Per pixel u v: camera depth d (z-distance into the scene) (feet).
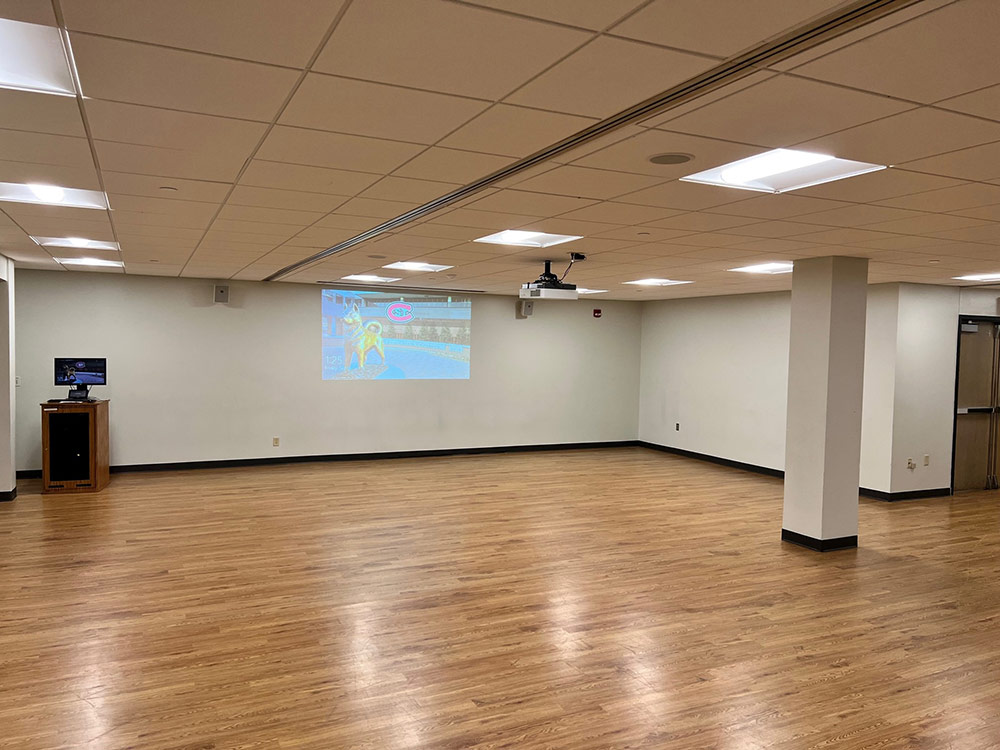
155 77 7.07
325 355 34.14
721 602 16.31
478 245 18.76
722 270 23.73
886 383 27.61
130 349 30.66
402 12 5.53
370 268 25.53
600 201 12.76
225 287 31.71
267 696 11.64
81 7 5.53
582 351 40.04
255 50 6.36
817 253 19.17
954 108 7.52
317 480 29.94
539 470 33.35
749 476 32.32
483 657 13.24
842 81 6.82
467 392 37.37
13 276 25.30
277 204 13.70
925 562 19.57
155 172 11.17
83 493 26.63
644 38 5.95
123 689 11.79
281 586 16.89
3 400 24.91
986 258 19.38
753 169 10.93
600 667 12.91
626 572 18.39
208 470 31.73
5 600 15.72
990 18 5.40
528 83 7.08
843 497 20.68
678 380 38.34
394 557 19.34
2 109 8.13
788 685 12.34
